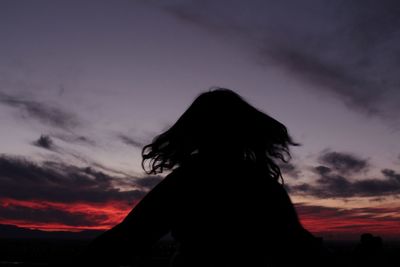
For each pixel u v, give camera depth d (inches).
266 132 48.3
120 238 38.9
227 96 48.9
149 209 41.0
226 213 41.9
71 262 37.7
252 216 42.1
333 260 42.9
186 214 41.9
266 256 42.8
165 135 50.4
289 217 43.4
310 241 42.9
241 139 47.2
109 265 38.2
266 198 43.1
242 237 41.7
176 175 43.6
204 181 43.0
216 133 47.1
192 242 41.9
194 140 48.2
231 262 41.3
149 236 40.4
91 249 38.3
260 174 45.1
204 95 49.9
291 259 42.5
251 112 48.7
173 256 44.3
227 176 43.4
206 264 41.3
